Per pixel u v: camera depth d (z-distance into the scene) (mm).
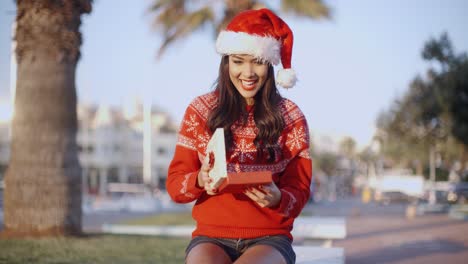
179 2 15531
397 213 19969
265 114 2967
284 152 3072
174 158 3047
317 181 42906
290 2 14453
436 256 7945
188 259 2803
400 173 51250
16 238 7039
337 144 93500
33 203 7262
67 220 7422
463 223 14508
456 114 24625
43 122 7324
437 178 43844
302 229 8484
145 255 6355
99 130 65875
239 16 3047
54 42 7305
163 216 16344
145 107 41094
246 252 2789
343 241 9953
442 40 24938
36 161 7293
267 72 3035
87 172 65000
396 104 30344
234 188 2652
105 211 23281
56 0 7273
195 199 2936
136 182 70812
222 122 2955
